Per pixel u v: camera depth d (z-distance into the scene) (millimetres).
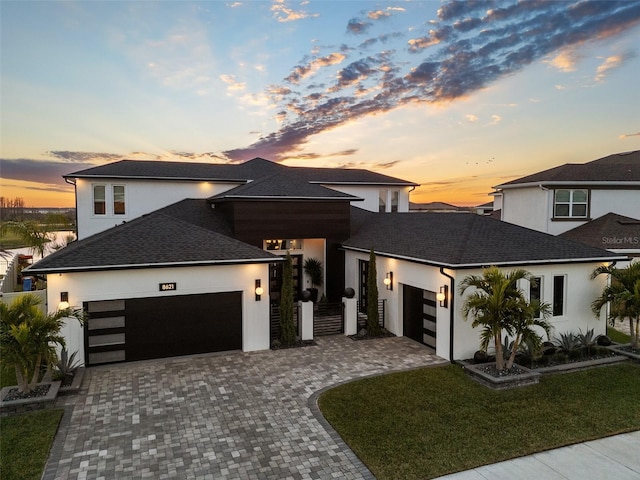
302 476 6352
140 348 11773
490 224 14633
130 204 19922
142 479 6262
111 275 11250
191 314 12250
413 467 6562
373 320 14477
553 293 12984
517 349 11078
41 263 10922
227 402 9047
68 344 10914
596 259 13195
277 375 10703
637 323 12391
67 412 8516
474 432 7703
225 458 6848
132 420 8180
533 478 6328
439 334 12289
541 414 8453
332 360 11930
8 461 6656
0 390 9203
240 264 12469
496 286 10055
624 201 22688
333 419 8219
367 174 26000
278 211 17188
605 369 11219
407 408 8719
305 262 18922
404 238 15805
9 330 8578
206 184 21234
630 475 6438
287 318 13438
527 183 23250
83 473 6402
